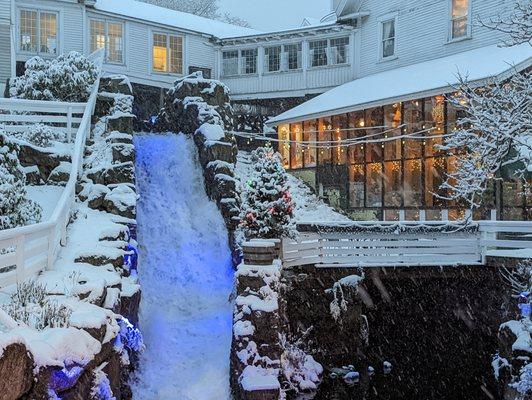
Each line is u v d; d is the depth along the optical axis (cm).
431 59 2511
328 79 2975
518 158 1298
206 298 1370
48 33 2706
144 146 1806
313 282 1472
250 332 1098
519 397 1130
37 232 883
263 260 1164
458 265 1546
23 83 1733
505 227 1540
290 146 2766
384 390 1419
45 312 627
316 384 1345
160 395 1097
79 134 1412
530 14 1316
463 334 1592
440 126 2058
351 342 1476
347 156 2456
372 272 1509
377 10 2777
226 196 1580
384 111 2284
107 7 2892
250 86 3180
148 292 1362
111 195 1371
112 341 716
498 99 1327
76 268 985
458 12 2420
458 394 1438
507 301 1491
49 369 509
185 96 1981
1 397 425
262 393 1010
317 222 1507
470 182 1512
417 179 2159
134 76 2956
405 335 1589
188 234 1542
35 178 1392
